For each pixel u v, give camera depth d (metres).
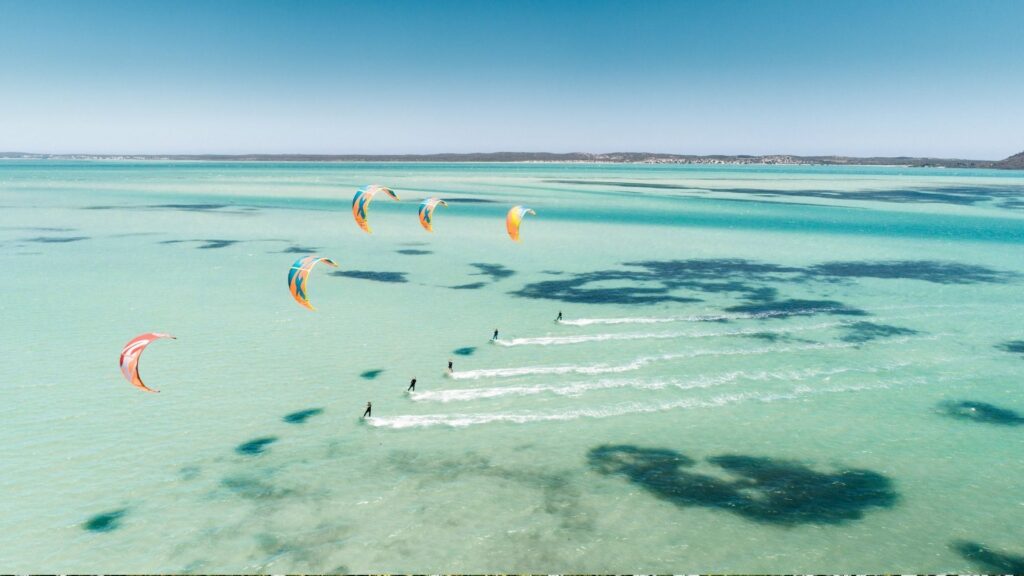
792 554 16.50
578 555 16.33
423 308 40.19
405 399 25.75
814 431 23.25
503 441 22.25
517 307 40.69
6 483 19.23
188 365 29.39
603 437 22.61
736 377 28.41
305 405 25.12
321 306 40.31
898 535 17.31
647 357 30.91
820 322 37.44
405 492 19.05
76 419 23.61
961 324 37.22
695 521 17.81
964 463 21.14
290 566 15.80
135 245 62.22
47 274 48.28
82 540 16.75
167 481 19.53
